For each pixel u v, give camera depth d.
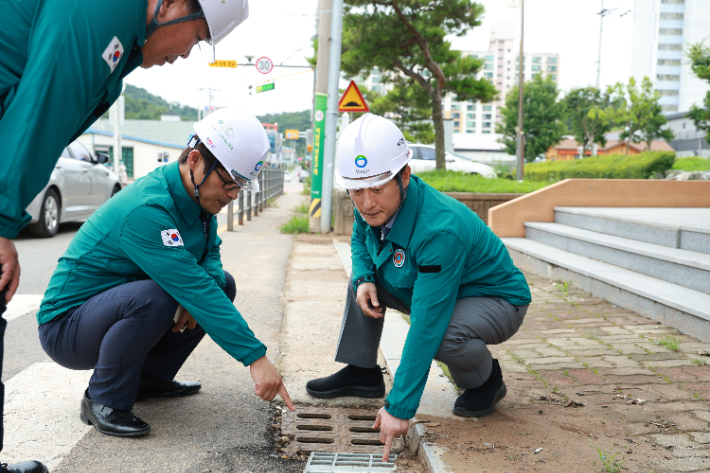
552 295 4.61
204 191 2.07
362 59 15.32
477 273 2.22
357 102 8.70
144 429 2.13
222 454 2.05
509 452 2.01
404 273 2.11
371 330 2.51
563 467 1.91
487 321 2.18
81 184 8.77
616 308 4.13
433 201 2.06
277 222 10.86
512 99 47.81
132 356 2.07
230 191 2.08
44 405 2.38
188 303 1.98
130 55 1.58
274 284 5.07
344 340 2.53
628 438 2.14
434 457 1.96
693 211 6.00
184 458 2.00
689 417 2.33
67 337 2.09
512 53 130.00
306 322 3.85
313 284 5.12
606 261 4.96
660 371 2.87
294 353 3.20
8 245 1.41
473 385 2.26
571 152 69.56
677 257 4.04
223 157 1.97
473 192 8.59
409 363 1.94
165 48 1.67
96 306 2.03
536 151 47.59
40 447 2.01
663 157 15.24
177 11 1.59
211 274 2.30
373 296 2.36
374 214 1.98
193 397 2.55
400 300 2.39
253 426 2.29
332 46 8.45
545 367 2.96
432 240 1.97
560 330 3.64
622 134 42.53
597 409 2.42
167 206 2.03
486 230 2.28
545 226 6.20
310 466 2.00
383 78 19.67
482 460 1.95
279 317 3.97
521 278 2.32
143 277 2.15
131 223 1.99
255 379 1.98
